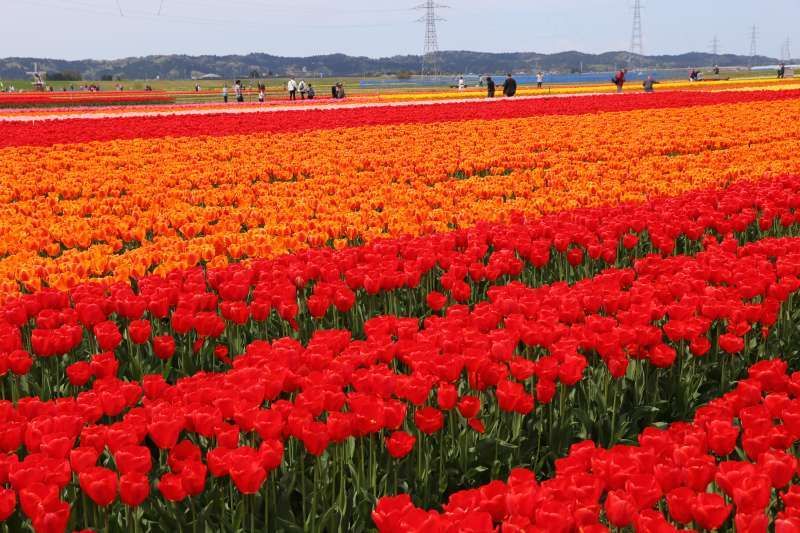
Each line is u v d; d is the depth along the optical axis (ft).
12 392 18.13
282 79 581.94
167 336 18.81
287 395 17.60
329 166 57.00
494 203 40.32
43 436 12.90
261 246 29.04
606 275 23.73
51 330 18.60
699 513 10.63
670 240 28.14
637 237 31.68
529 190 43.27
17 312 20.48
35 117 115.14
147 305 21.25
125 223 34.99
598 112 99.86
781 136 69.92
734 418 16.10
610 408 18.57
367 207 40.14
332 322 23.70
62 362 20.43
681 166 54.44
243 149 68.08
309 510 14.97
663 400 19.26
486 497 11.25
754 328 22.53
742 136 70.49
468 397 14.97
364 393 15.11
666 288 21.89
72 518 13.21
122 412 17.89
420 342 17.02
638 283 22.21
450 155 62.75
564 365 15.97
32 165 57.21
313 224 33.45
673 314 19.66
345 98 188.65
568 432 17.30
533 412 17.95
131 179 52.75
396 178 54.49
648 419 18.99
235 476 11.96
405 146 69.92
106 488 11.71
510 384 15.26
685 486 12.04
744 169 48.24
